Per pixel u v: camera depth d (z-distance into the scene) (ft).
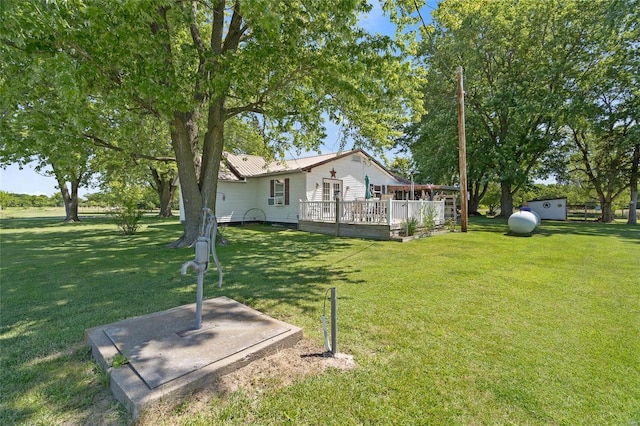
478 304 12.50
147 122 32.17
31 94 20.62
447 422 5.94
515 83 57.26
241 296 13.56
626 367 7.82
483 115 63.31
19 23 13.41
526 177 60.54
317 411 6.25
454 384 7.14
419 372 7.62
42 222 60.49
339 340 9.37
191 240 27.45
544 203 72.74
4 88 17.78
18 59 16.61
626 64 48.73
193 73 21.31
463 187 39.24
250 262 20.97
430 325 10.45
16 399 6.56
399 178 68.13
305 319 11.02
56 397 6.63
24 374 7.48
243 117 37.76
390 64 22.88
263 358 8.20
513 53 58.90
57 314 11.43
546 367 7.84
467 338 9.47
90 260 21.54
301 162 53.36
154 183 91.04
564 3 52.31
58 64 15.08
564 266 19.45
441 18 39.63
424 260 21.48
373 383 7.18
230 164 53.67
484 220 62.34
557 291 14.24
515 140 59.82
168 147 41.45
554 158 69.36
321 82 22.47
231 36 26.43
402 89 27.32
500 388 6.98
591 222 62.59
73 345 8.96
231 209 53.01
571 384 7.13
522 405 6.43
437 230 39.63
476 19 54.60
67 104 17.39
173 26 24.27
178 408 6.28
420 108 32.04
